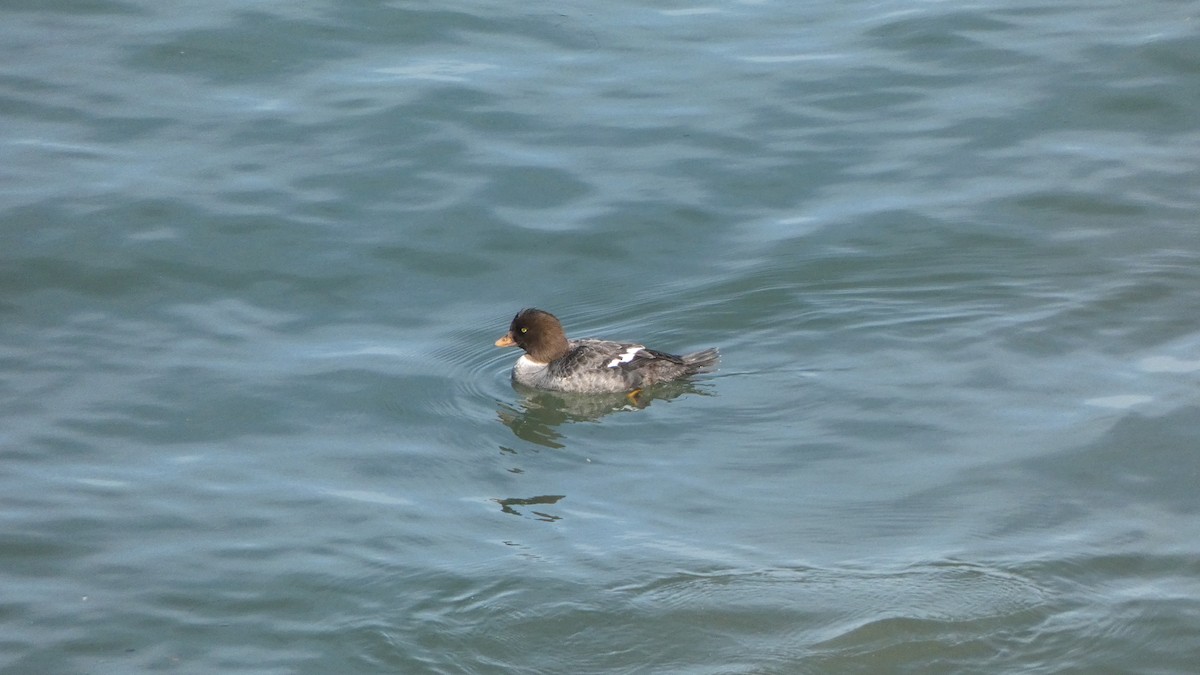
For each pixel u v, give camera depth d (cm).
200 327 1789
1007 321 1762
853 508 1426
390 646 1232
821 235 1961
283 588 1317
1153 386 1614
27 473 1501
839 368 1692
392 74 2330
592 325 1802
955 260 1895
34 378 1673
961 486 1455
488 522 1426
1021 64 2364
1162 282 1823
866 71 2361
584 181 2083
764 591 1282
